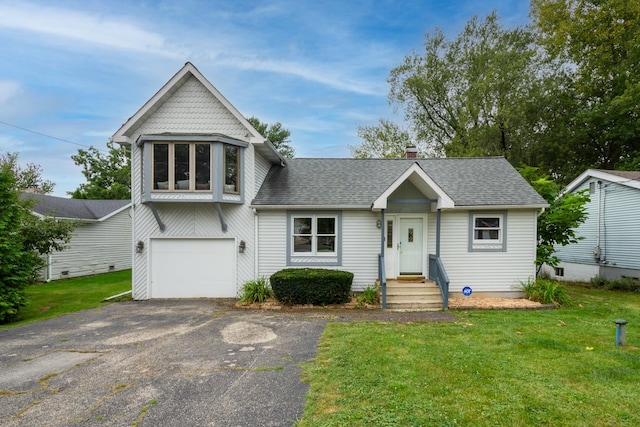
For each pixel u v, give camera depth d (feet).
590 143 78.84
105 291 45.14
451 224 37.50
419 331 24.08
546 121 81.10
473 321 27.27
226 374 16.97
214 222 38.17
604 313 30.30
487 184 40.29
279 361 18.65
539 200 36.65
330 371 17.02
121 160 130.82
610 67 73.41
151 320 28.50
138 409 13.57
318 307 32.96
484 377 16.12
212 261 38.32
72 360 19.16
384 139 102.42
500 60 78.43
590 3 72.90
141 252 38.14
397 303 32.86
